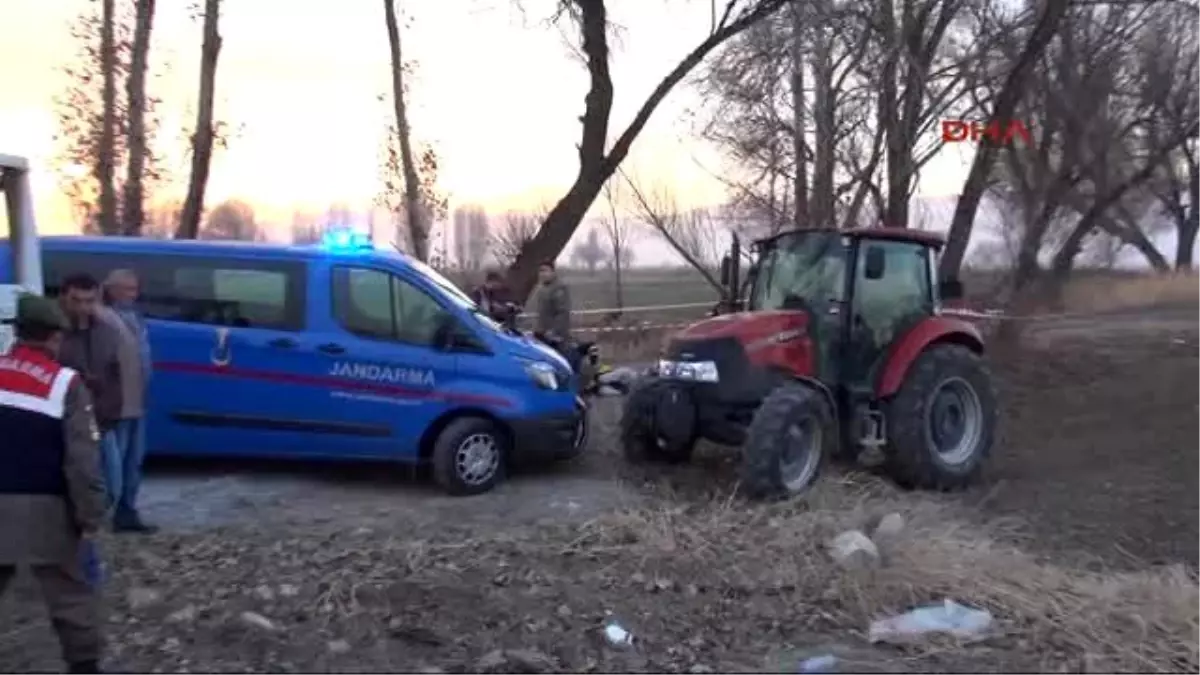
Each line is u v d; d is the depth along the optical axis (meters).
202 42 16.27
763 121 19.52
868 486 9.33
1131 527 8.89
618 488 9.54
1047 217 24.95
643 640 5.85
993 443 10.52
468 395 9.45
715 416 9.64
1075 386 17.06
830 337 9.94
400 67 19.14
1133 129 28.83
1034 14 18.52
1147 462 11.67
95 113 15.86
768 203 20.88
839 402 10.02
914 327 10.28
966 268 26.25
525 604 6.13
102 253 9.72
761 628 6.05
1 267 8.62
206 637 5.60
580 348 13.60
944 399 10.27
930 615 6.18
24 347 5.05
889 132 17.98
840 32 17.66
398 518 8.37
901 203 18.11
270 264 9.66
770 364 9.58
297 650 5.48
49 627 5.87
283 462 10.57
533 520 8.26
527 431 9.56
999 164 23.30
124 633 5.63
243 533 7.68
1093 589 6.74
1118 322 27.17
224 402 9.57
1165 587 6.87
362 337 9.54
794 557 7.05
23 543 4.87
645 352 19.94
